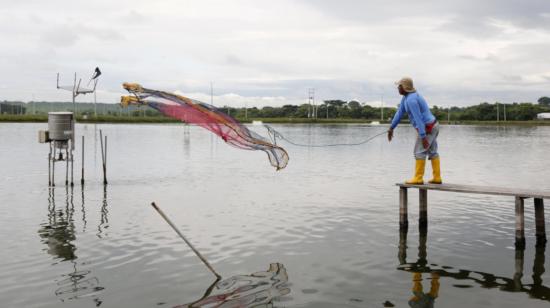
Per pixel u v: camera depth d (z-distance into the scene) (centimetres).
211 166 3672
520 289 1071
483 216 1797
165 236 1523
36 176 2980
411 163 3928
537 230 1448
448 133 10969
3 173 3112
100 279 1130
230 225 1680
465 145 6444
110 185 2662
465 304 989
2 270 1195
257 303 993
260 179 2922
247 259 1284
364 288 1078
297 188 2550
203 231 1591
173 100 1066
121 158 4275
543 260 1277
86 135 8462
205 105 1084
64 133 2533
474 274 1170
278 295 1035
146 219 1778
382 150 5441
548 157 4500
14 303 993
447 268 1214
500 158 4406
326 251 1359
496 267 1221
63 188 2533
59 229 1620
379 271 1192
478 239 1486
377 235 1539
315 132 11656
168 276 1149
